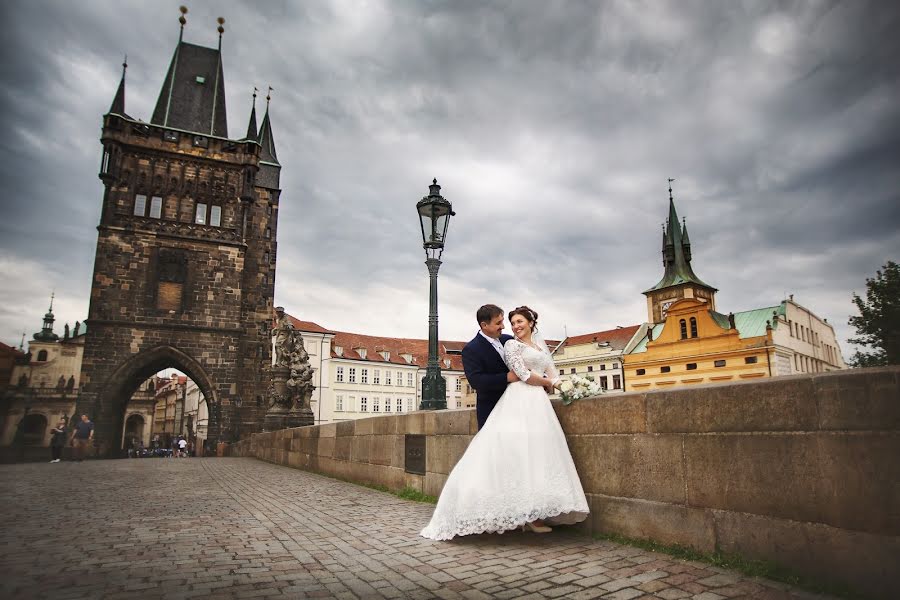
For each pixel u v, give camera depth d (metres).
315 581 3.88
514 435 4.96
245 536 5.57
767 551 3.83
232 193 44.75
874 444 3.31
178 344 40.78
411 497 8.38
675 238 85.88
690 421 4.44
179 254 42.06
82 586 3.73
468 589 3.66
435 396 9.29
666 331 65.69
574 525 5.43
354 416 77.44
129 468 18.33
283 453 19.59
